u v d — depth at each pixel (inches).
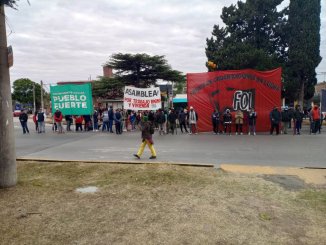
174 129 805.9
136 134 797.2
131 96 856.9
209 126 799.7
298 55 1289.4
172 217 210.2
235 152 484.4
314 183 291.0
